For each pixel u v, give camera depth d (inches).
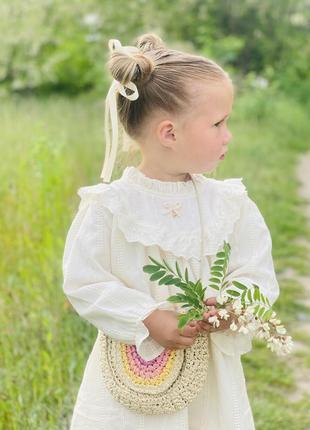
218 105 107.3
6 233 251.1
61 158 289.1
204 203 111.6
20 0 652.1
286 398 185.9
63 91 671.1
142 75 107.2
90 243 108.7
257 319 104.4
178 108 106.7
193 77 106.8
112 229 109.0
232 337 109.6
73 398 158.6
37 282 210.7
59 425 150.0
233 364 111.6
